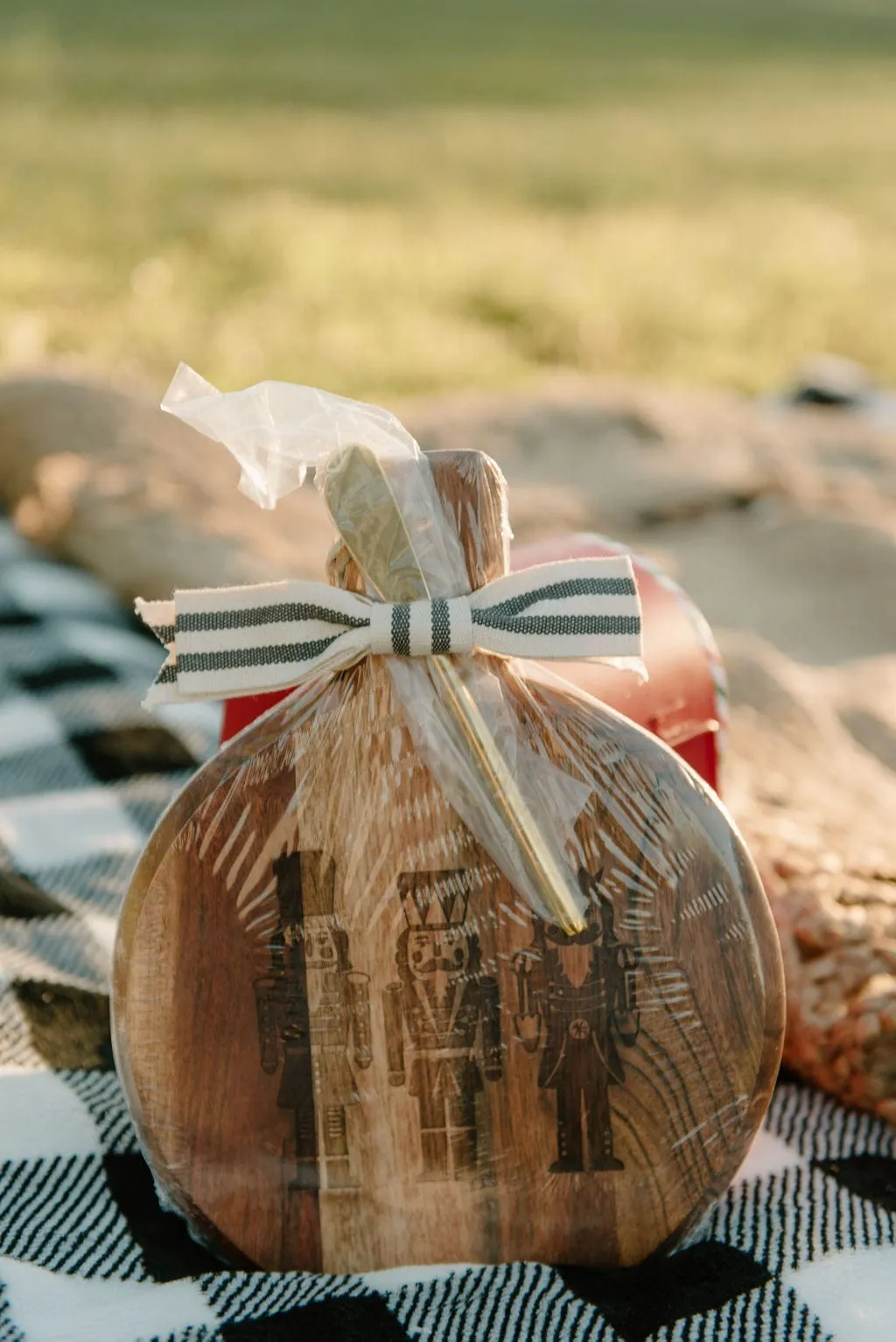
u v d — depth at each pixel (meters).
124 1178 0.94
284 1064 0.85
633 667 0.87
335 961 0.85
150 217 4.61
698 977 0.85
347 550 0.87
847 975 1.03
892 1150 0.99
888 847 1.24
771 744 1.55
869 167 7.05
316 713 0.85
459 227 4.86
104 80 7.61
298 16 11.36
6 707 1.59
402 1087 0.85
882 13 15.02
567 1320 0.82
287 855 0.85
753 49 11.98
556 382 2.93
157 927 0.85
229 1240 0.86
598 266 4.52
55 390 2.21
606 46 11.46
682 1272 0.86
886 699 1.70
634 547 2.11
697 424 2.56
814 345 4.07
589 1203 0.86
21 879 1.26
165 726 1.56
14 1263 0.84
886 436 2.65
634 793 0.85
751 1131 0.86
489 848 0.83
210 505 1.95
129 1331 0.80
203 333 3.51
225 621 0.85
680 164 6.83
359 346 3.54
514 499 2.19
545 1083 0.85
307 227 4.55
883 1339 0.81
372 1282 0.85
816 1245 0.89
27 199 4.74
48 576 1.92
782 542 2.09
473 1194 0.86
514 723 0.85
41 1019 1.05
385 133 6.87
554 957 0.84
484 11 12.76
